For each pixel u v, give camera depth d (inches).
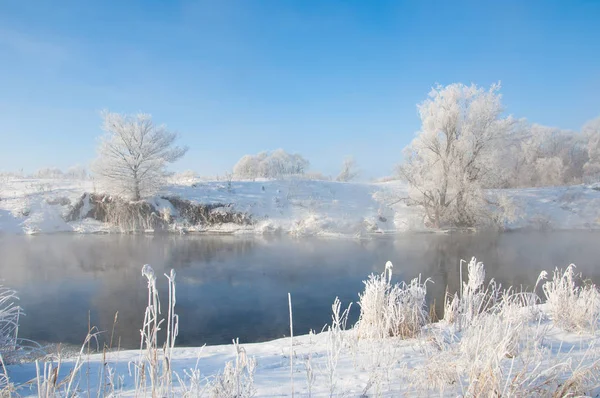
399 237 1125.7
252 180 1504.7
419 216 1258.0
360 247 968.9
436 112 1258.0
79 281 632.4
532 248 928.9
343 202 1359.5
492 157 1196.5
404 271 700.7
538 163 1739.7
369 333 249.0
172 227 1228.5
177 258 832.3
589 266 722.8
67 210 1251.2
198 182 1430.9
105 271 705.6
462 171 1216.8
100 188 1318.9
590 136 2183.8
